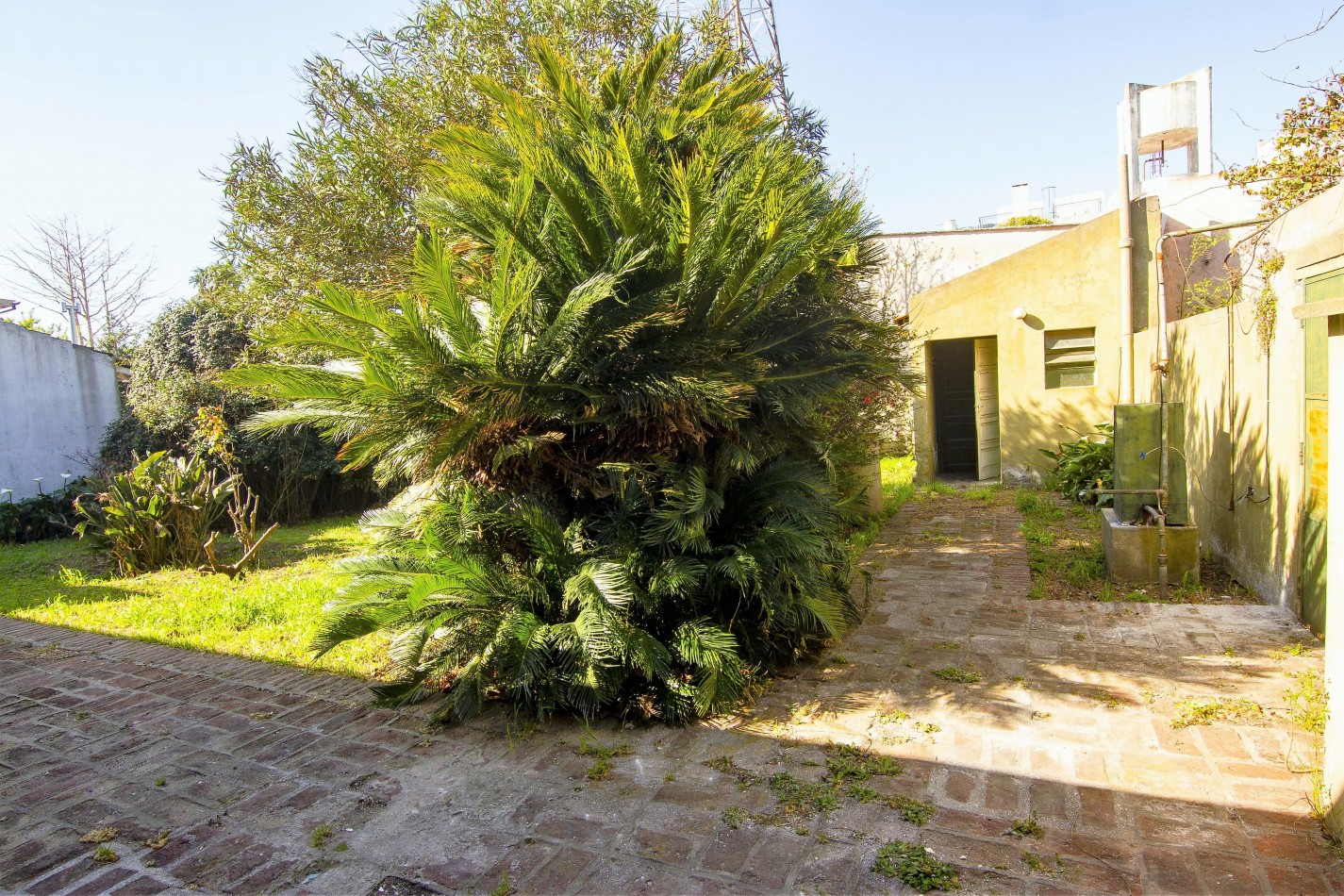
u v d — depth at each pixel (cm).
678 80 665
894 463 1383
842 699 390
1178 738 333
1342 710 255
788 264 402
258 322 765
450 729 373
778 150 465
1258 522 527
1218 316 615
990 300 1102
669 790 308
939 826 275
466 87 713
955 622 504
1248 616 487
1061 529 795
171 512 820
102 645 529
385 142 714
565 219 415
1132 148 1271
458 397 365
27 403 1337
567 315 363
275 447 1157
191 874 265
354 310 352
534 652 354
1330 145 586
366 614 357
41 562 917
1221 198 1188
